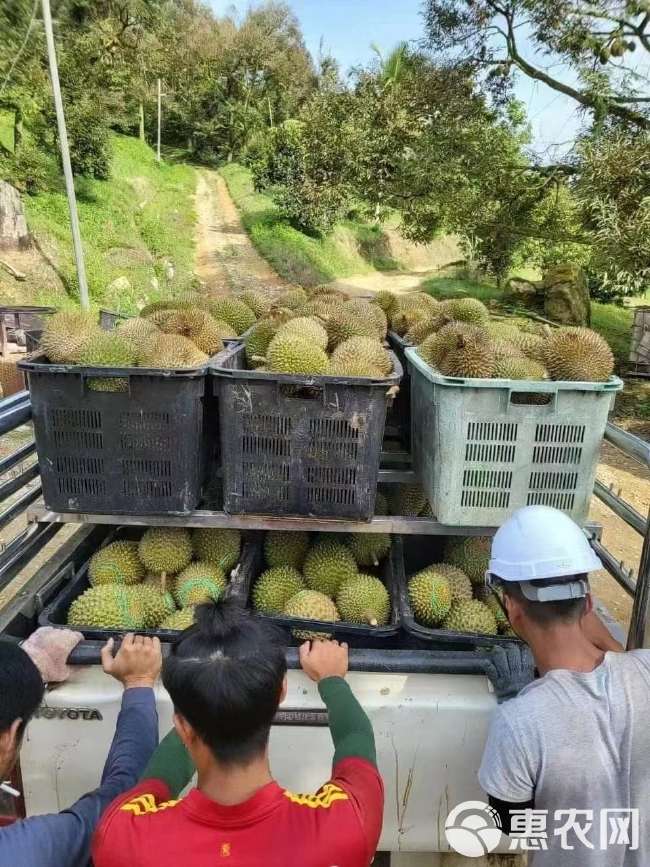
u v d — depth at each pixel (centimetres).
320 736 173
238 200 2770
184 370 204
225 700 107
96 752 177
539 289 1636
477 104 1216
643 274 882
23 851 116
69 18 2011
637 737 126
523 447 208
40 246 1484
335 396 207
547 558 133
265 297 410
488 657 181
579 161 1057
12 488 219
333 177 1375
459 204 1276
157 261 1817
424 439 237
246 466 217
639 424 882
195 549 255
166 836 111
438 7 1182
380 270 2478
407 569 299
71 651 178
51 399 210
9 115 1991
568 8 951
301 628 207
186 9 3731
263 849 110
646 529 180
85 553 267
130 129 3544
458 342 226
